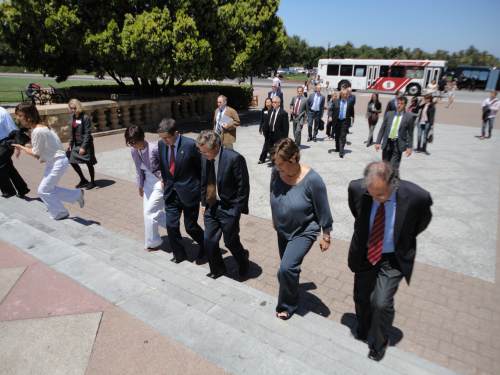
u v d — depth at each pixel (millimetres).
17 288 3082
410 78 32656
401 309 3848
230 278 4289
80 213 6281
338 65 35344
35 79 42562
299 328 2980
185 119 16797
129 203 6793
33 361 2287
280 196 3227
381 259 2789
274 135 8977
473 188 7844
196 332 2553
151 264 4066
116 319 2682
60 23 12375
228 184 3803
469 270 4652
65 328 2586
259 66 17656
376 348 2750
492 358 3184
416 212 2576
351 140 12828
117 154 10547
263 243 5336
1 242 3953
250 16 15328
